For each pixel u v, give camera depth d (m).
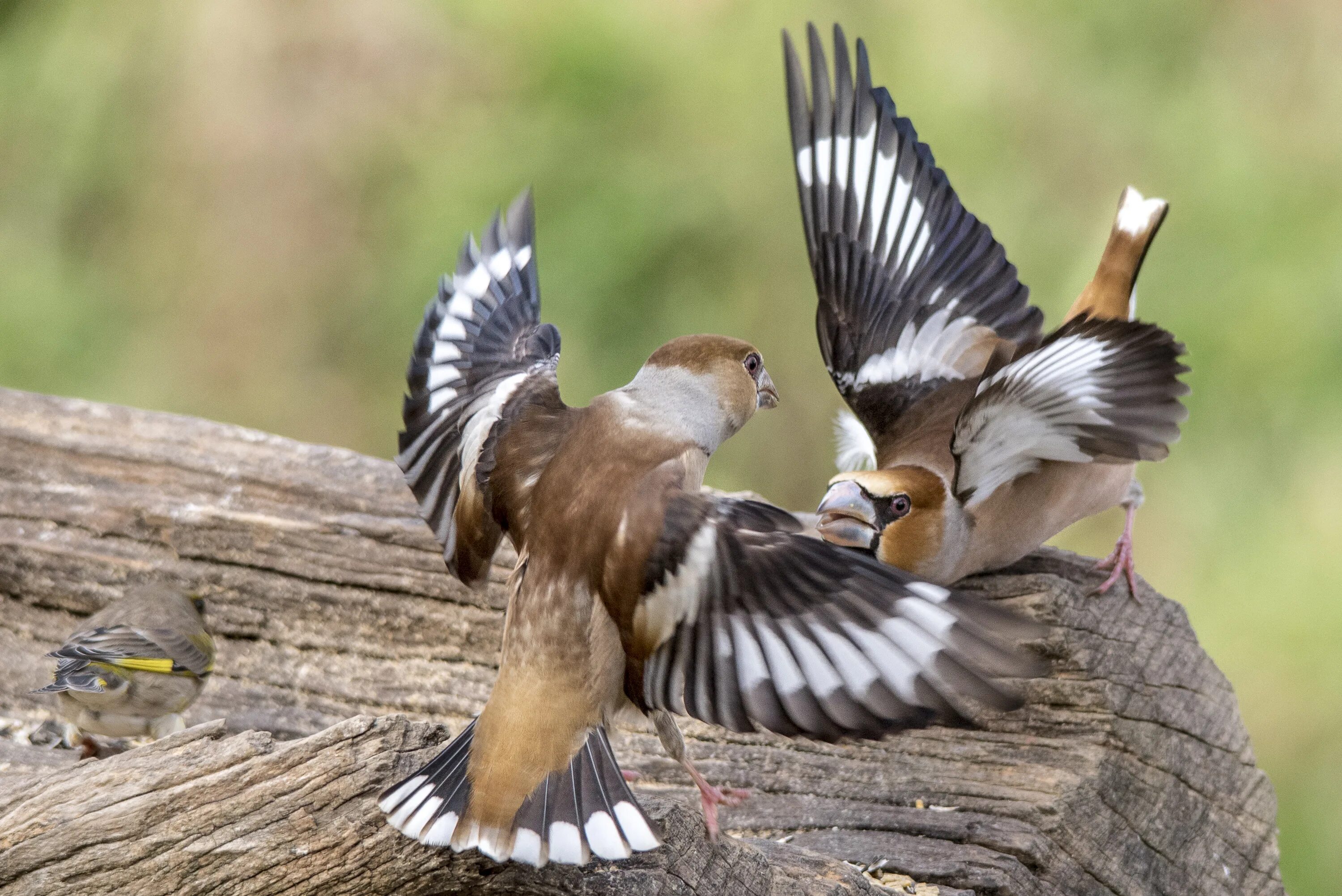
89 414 11.65
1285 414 17.81
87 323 21.05
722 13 20.05
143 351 21.11
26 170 21.64
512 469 7.66
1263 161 18.69
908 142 10.88
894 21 19.52
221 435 11.46
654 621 6.86
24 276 21.05
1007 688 6.10
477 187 20.11
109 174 21.59
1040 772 9.59
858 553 6.63
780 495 19.70
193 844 7.27
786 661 6.49
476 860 7.42
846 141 10.91
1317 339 17.81
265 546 10.85
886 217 10.90
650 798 8.16
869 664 6.34
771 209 19.70
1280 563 17.41
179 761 7.37
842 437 12.26
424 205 20.36
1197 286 18.31
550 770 7.00
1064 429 9.04
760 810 9.86
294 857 7.32
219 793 7.32
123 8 21.75
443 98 21.00
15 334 20.75
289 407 20.83
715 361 8.20
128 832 7.25
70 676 8.98
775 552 6.72
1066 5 19.31
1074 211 19.05
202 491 11.15
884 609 6.41
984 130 19.16
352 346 20.95
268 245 21.11
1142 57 19.33
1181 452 18.00
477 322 8.55
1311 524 17.52
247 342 21.05
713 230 19.75
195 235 21.28
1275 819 10.23
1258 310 17.97
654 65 19.97
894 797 9.75
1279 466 17.78
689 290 19.77
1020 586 9.84
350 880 7.36
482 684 10.50
